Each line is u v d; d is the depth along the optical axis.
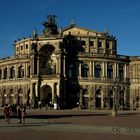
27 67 174.25
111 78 177.75
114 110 100.81
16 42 188.88
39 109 151.88
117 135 49.19
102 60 176.12
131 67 183.88
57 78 163.25
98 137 46.62
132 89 182.62
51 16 182.50
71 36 180.00
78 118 88.38
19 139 44.03
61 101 162.12
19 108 70.44
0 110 138.88
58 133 51.06
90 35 182.75
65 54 168.88
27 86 172.25
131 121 78.00
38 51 170.50
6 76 184.88
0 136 47.06
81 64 173.50
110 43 187.25
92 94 172.62
